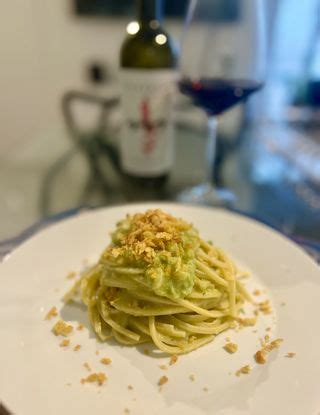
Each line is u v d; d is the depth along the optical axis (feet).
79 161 1.72
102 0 2.91
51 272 0.87
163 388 0.62
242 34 1.28
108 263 0.81
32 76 3.29
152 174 1.40
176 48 1.37
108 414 0.57
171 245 0.78
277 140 1.92
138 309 0.78
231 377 0.63
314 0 2.45
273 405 0.57
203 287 0.81
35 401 0.57
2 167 1.67
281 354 0.66
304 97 2.46
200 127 2.14
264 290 0.83
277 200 1.38
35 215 1.28
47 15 3.01
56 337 0.71
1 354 0.64
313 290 0.79
